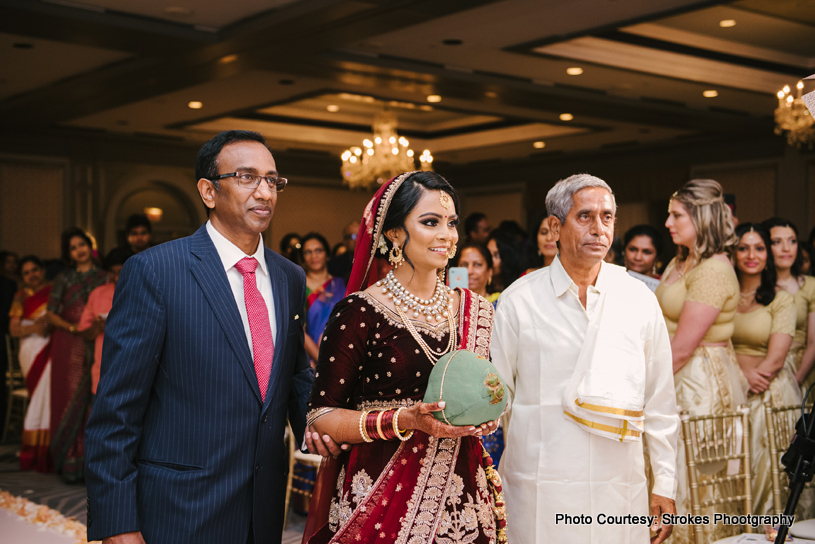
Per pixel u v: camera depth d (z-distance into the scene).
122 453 1.63
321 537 1.75
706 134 11.37
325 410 1.67
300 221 14.41
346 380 1.69
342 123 12.36
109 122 10.67
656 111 9.66
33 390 5.75
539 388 2.06
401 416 1.60
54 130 11.12
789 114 7.58
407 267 1.76
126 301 1.69
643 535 2.04
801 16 6.83
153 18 6.49
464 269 3.20
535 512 2.02
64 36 6.58
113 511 1.60
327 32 6.53
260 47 6.99
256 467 1.73
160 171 12.79
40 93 8.71
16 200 11.29
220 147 1.77
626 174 13.30
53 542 3.39
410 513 1.65
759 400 3.41
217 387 1.70
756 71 8.49
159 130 11.33
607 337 2.01
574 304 2.07
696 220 2.96
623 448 2.00
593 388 1.95
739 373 3.10
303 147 12.92
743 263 3.50
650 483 2.79
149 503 1.66
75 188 11.82
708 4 6.04
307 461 3.88
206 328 1.70
